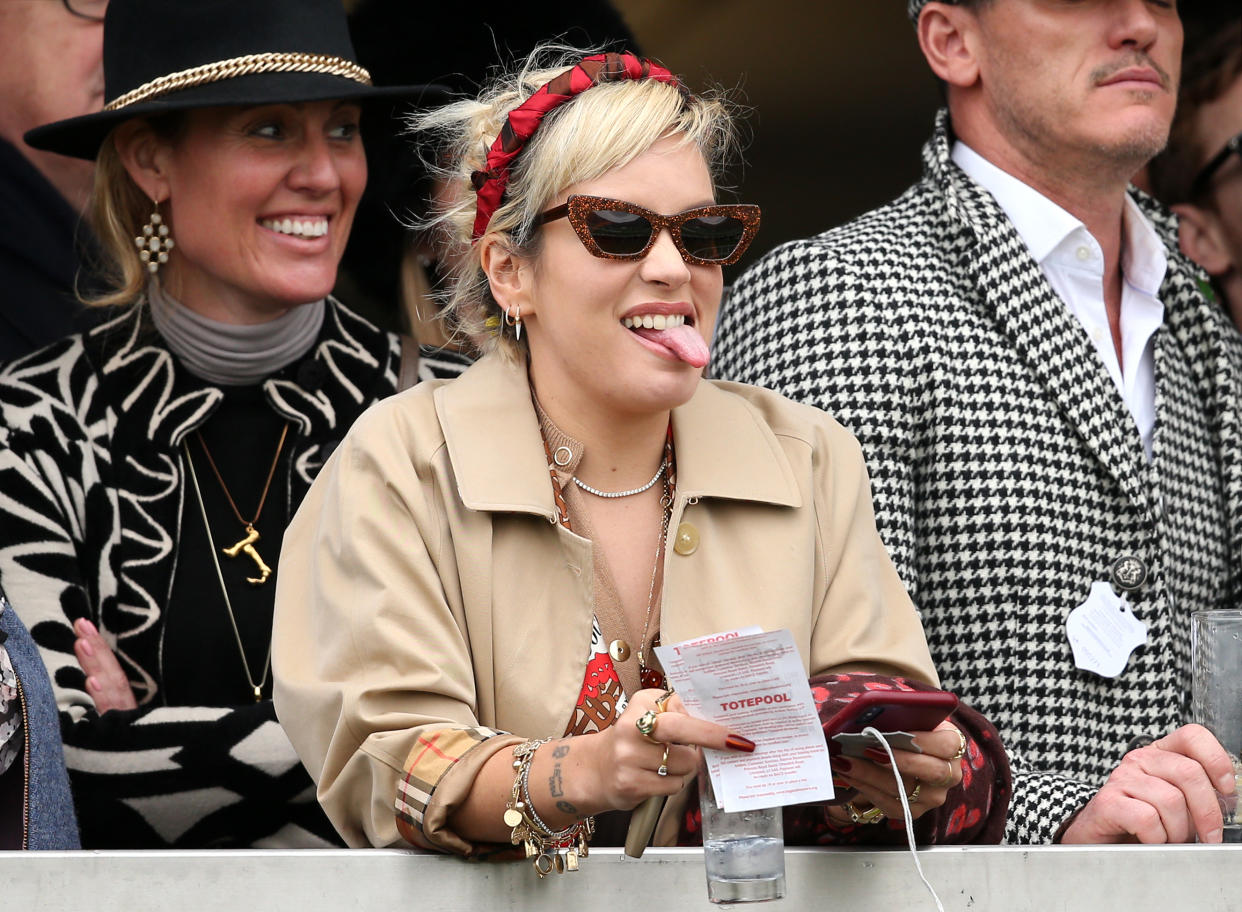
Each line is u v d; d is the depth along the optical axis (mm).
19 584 12469
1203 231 17656
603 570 9258
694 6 17031
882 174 17609
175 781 11859
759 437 9758
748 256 17453
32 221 14609
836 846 8477
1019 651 11961
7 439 12844
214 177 13055
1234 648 10039
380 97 13328
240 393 13641
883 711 7465
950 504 12164
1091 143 12914
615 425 9367
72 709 11945
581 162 8914
